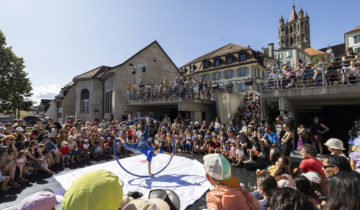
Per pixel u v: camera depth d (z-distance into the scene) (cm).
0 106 2066
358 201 138
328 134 1494
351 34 3738
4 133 725
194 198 470
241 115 1343
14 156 605
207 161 182
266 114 1116
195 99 1509
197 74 3409
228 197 166
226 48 3434
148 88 1748
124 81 2025
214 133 994
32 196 137
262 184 254
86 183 113
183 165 783
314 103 1140
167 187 542
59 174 679
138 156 972
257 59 2881
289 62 4569
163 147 1143
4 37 2097
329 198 153
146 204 137
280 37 6675
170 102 1515
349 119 1420
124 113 1809
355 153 336
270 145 730
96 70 2473
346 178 148
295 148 1154
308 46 6178
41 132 820
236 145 816
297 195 151
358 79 762
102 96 2300
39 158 682
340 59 922
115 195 114
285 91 915
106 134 1087
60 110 3322
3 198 489
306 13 6238
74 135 923
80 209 105
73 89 2872
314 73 898
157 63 2300
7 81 2103
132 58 2100
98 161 884
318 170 330
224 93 1430
